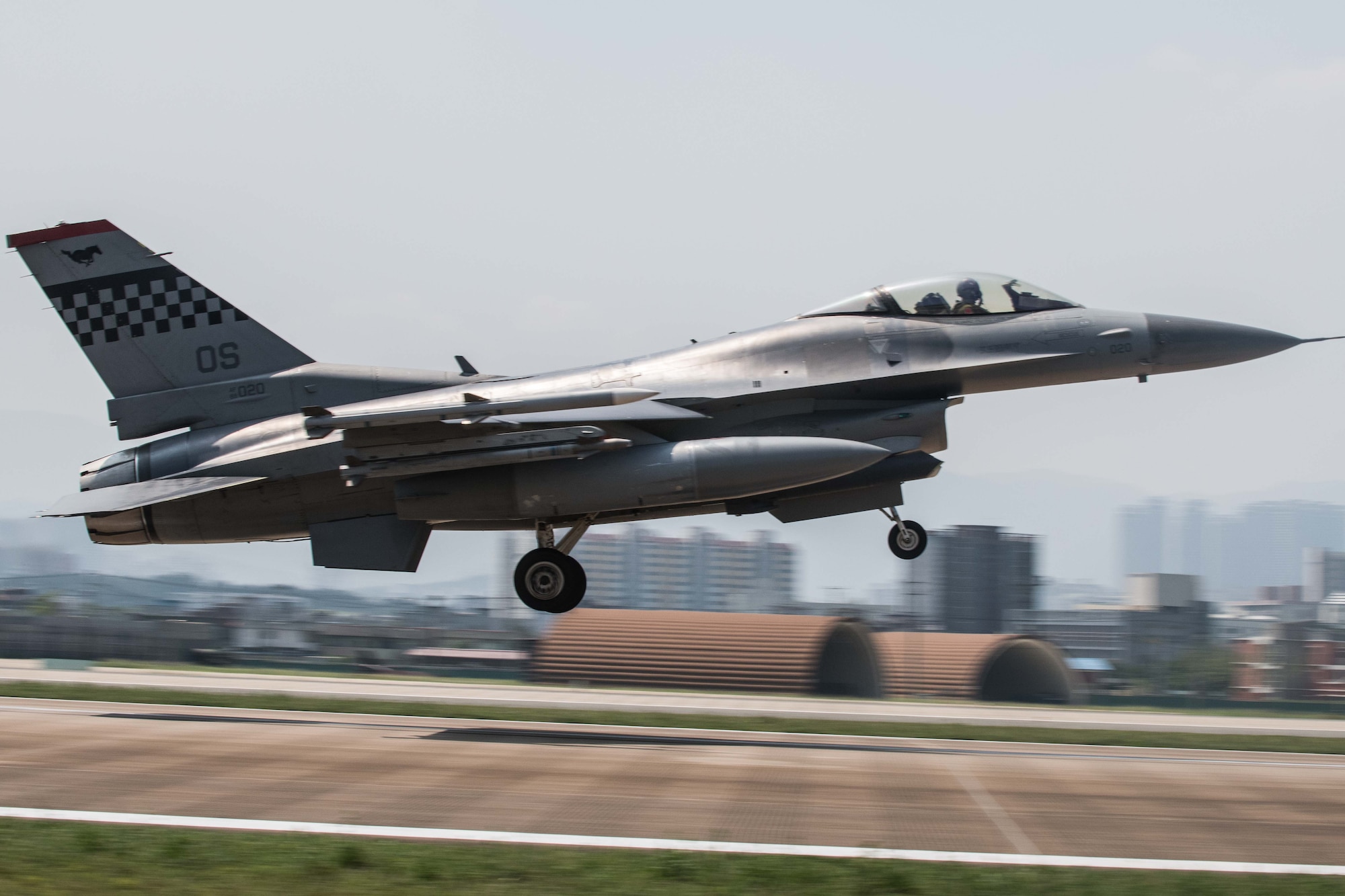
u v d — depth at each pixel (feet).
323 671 553.23
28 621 529.86
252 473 195.62
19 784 127.65
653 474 181.37
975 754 182.29
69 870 93.45
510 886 90.79
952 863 101.86
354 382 212.43
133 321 214.28
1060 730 252.21
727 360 202.49
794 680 434.30
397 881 91.56
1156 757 193.88
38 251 213.87
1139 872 101.65
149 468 208.03
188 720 200.85
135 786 127.44
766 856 102.27
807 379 197.77
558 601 194.80
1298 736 285.02
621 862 98.48
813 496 203.41
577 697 363.35
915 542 205.57
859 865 98.17
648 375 202.80
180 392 213.46
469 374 217.36
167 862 96.02
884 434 199.62
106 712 216.54
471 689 391.04
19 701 238.27
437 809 118.11
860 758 165.07
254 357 214.69
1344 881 99.14
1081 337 200.64
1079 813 125.18
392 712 239.09
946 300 203.62
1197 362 203.00
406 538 197.88
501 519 189.98
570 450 180.65
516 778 135.23
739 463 180.75
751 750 170.60
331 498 199.11
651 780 136.36
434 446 180.86
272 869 94.43
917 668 484.74
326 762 146.20
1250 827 119.96
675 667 444.96
